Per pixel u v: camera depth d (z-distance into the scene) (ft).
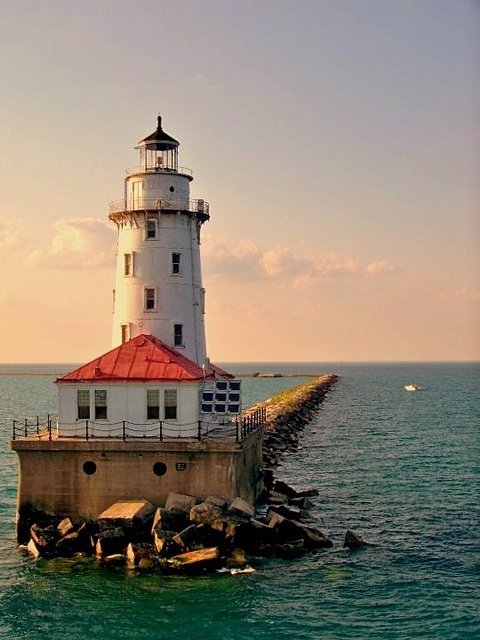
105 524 137.49
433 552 145.59
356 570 134.62
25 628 112.88
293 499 183.93
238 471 150.41
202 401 154.20
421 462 249.34
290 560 138.41
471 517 172.45
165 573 129.90
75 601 120.88
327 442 301.02
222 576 129.59
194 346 184.03
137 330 180.45
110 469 145.48
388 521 168.45
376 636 110.11
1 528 161.07
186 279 184.03
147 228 182.70
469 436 322.14
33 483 146.20
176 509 140.26
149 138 187.62
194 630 111.86
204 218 189.98
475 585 128.88
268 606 119.14
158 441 145.59
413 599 122.72
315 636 110.11
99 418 153.07
